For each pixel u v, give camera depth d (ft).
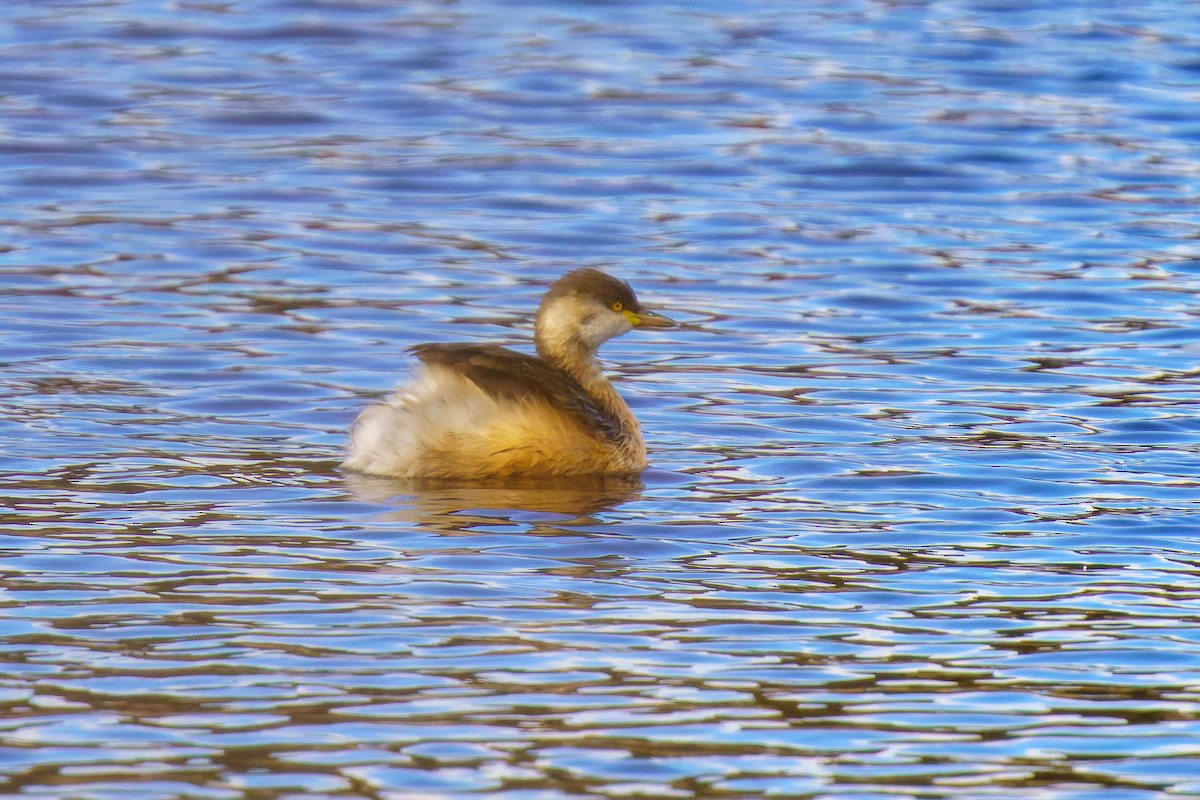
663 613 35.22
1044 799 28.02
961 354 55.83
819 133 81.05
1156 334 57.77
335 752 28.96
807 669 32.63
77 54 89.35
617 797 27.73
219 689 31.14
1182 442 47.50
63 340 55.21
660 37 95.25
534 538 39.68
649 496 43.19
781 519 41.39
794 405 50.98
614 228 69.36
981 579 37.47
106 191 72.08
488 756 28.94
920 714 30.83
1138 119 83.10
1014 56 92.32
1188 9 101.30
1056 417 49.75
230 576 36.60
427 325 57.98
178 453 45.39
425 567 37.47
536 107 84.23
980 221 70.54
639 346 56.75
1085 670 32.83
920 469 45.19
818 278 63.93
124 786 27.68
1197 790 28.30
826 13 100.32
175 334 56.24
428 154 77.66
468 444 44.21
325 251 65.82
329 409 49.78
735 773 28.58
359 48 92.17
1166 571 38.01
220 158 76.59
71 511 40.52
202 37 93.04
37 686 31.09
